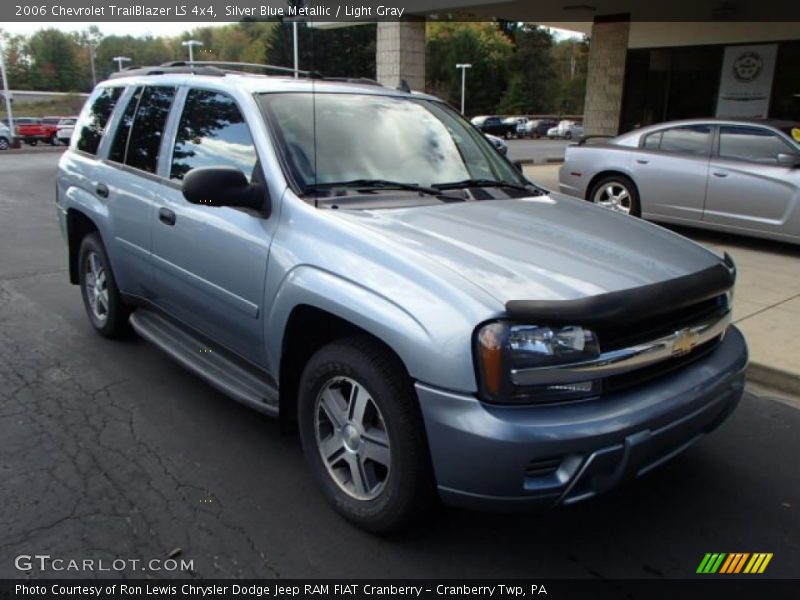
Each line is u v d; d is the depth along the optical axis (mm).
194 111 3938
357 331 2904
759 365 4711
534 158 26922
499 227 3072
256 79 3795
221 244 3430
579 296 2436
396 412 2600
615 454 2414
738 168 7828
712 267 2994
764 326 5484
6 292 6527
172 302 4082
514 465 2316
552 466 2379
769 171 7574
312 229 3006
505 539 2908
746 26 16344
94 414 3945
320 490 3098
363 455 2850
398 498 2672
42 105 78250
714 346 3025
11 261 7879
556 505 2434
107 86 5152
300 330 3127
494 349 2311
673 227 9508
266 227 3201
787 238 7566
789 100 16031
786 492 3320
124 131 4633
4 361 4723
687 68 17938
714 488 3342
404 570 2703
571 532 2971
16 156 29234
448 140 3994
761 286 6590
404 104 4047
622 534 2965
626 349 2492
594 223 3361
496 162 4191
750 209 7785
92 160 4957
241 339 3492
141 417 3918
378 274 2660
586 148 9422
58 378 4445
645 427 2461
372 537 2887
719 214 8078
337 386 2971
